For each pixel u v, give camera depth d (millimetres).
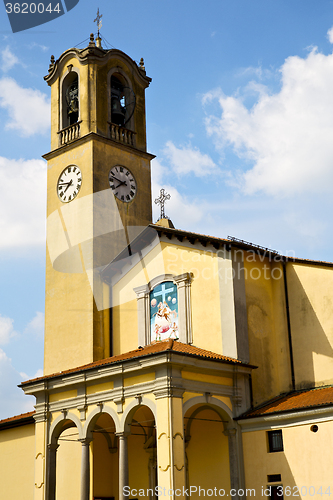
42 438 28469
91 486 29938
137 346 31688
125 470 25234
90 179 34906
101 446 30906
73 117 38250
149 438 30141
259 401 27938
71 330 33656
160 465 23922
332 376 27828
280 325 29891
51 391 28797
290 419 25344
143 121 39125
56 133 37750
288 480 24906
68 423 28875
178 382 24891
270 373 28984
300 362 28938
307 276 29656
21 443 31859
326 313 28656
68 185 36031
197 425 28281
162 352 24516
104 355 32688
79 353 32844
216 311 28922
